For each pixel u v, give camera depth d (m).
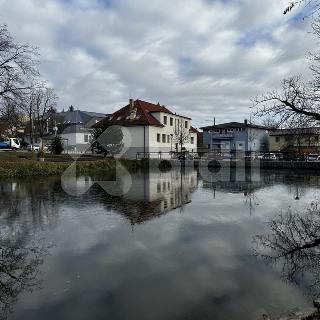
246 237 9.14
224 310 5.17
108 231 9.80
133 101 47.09
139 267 7.01
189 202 14.70
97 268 6.99
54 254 7.86
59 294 5.86
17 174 25.05
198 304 5.39
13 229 10.05
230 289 5.92
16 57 23.78
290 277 6.42
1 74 23.22
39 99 44.66
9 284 6.32
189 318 4.96
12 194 16.81
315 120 12.73
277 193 17.67
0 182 21.97
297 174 30.11
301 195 16.92
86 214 12.09
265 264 7.12
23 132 58.31
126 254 7.81
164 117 46.41
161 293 5.81
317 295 5.64
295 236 9.20
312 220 11.16
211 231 9.74
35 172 25.97
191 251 7.98
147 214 12.11
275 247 8.23
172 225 10.48
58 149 43.38
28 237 9.24
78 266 7.11
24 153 37.12
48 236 9.32
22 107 24.56
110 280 6.39
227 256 7.62
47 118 55.31
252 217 11.62
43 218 11.45
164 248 8.23
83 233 9.60
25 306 5.47
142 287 6.06
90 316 5.09
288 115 13.14
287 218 11.46
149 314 5.11
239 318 4.92
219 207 13.51
